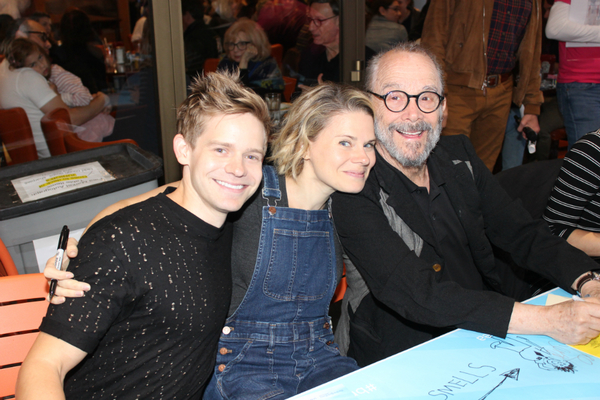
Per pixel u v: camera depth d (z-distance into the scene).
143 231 0.94
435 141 1.41
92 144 2.77
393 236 1.26
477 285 1.56
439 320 1.11
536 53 3.17
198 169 0.98
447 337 1.03
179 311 0.96
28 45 2.60
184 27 2.86
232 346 1.21
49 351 0.83
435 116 1.38
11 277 1.06
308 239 1.21
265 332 1.21
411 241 1.38
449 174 1.49
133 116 2.93
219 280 1.04
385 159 1.43
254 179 1.02
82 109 2.81
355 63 3.58
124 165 1.86
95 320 0.86
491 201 1.54
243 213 1.18
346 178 1.16
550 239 1.41
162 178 2.90
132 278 0.91
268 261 1.17
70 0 2.69
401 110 1.36
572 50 3.01
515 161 3.75
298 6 3.29
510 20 2.93
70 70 2.77
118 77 2.87
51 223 1.58
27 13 2.58
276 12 3.22
